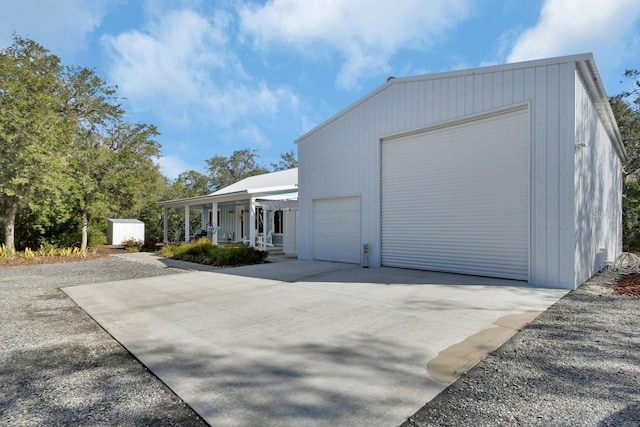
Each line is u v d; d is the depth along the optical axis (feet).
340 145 35.06
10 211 46.42
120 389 9.02
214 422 7.36
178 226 88.74
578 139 21.08
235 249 38.58
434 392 8.55
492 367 9.96
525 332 12.95
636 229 53.57
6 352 11.76
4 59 42.22
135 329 14.08
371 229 31.96
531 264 21.91
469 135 25.44
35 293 22.26
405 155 29.63
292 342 12.23
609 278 24.04
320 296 19.58
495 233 23.95
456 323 14.06
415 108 28.60
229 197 51.88
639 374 9.37
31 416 7.73
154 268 34.45
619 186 41.86
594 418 7.33
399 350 11.28
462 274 25.71
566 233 20.48
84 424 7.40
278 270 30.42
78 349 12.00
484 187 24.56
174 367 10.28
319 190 37.42
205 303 18.53
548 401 8.07
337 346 11.75
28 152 41.19
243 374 9.71
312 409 7.82
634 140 57.98
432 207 27.68
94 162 54.49
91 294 21.54
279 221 61.26
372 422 7.29
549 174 21.17
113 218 82.48
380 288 21.39
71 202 54.29
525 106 22.38
